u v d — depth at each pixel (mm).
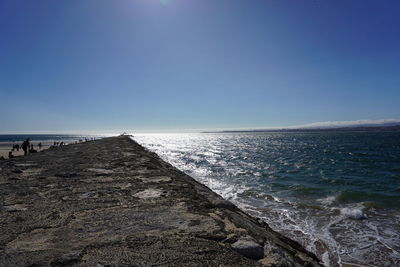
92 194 5203
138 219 3695
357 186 14328
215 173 18969
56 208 4172
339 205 10125
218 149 52094
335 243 6465
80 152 17828
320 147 53844
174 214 3959
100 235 3072
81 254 2561
